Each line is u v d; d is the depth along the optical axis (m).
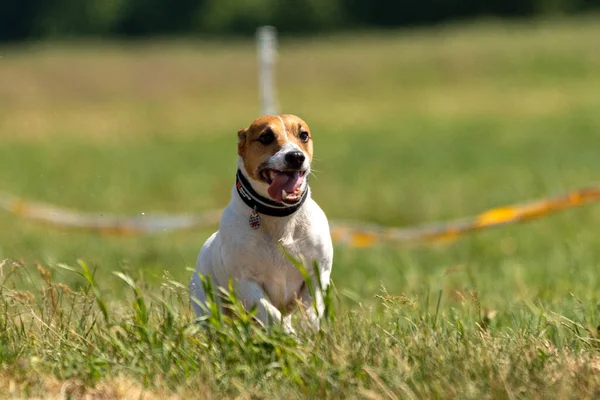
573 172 20.84
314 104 39.66
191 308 6.39
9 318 6.20
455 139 29.03
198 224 13.41
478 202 17.53
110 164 26.66
